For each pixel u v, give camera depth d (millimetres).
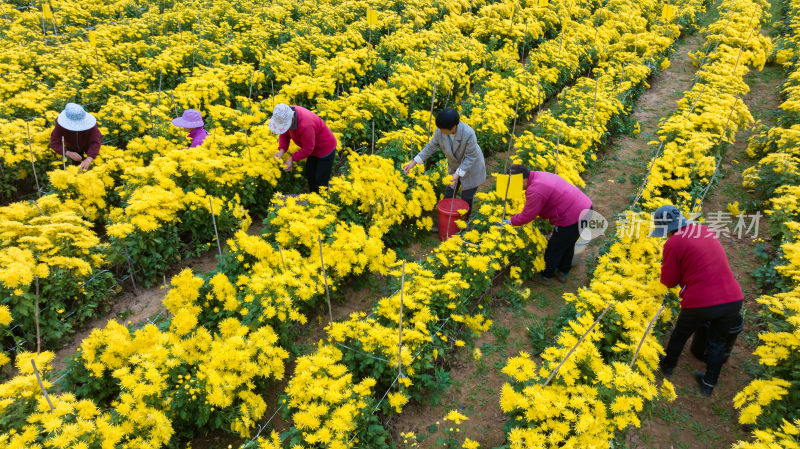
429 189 6430
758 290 5652
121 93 8203
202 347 3885
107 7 14375
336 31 13148
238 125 7680
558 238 5273
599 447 3428
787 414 3836
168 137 7441
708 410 4301
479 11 15297
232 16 13727
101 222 6395
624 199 7566
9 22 12078
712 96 9133
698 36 16438
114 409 3621
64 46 10297
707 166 7016
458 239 5336
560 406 3512
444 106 9703
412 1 15328
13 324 4453
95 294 5000
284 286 4441
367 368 4293
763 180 7145
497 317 5293
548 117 8242
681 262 4074
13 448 2998
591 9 17562
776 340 4070
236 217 6105
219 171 6180
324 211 5492
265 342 3861
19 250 4410
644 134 9672
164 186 5625
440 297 4801
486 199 6078
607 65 12344
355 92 8812
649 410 4215
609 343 4441
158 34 12828
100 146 6555
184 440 3811
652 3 17688
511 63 11203
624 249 5617
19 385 3377
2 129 6465
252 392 3922
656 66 12867
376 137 8156
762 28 16609
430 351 4414
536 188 4965
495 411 4258
